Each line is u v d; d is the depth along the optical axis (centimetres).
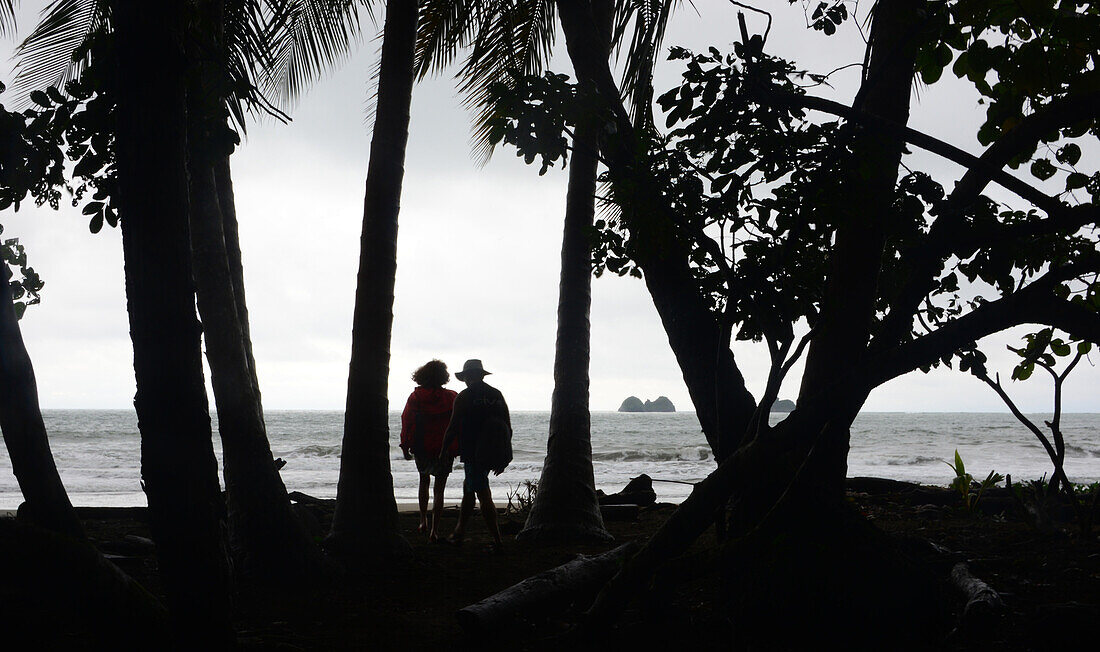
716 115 425
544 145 479
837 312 443
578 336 848
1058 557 613
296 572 558
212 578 302
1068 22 392
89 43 384
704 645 414
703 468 3152
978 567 579
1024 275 479
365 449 627
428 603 514
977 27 414
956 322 414
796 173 410
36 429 378
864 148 396
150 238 286
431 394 828
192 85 381
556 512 804
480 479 724
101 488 1973
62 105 388
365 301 644
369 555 607
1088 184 453
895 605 409
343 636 435
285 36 936
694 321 529
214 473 304
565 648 411
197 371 297
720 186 423
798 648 410
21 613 375
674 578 431
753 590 425
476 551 731
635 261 486
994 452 4294
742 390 520
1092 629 382
